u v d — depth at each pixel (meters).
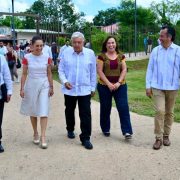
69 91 7.15
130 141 7.43
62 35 27.05
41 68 7.07
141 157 6.50
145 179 5.62
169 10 41.62
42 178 5.69
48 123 8.95
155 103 6.97
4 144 7.32
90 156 6.57
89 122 7.04
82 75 7.06
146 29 38.06
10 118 9.52
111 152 6.77
